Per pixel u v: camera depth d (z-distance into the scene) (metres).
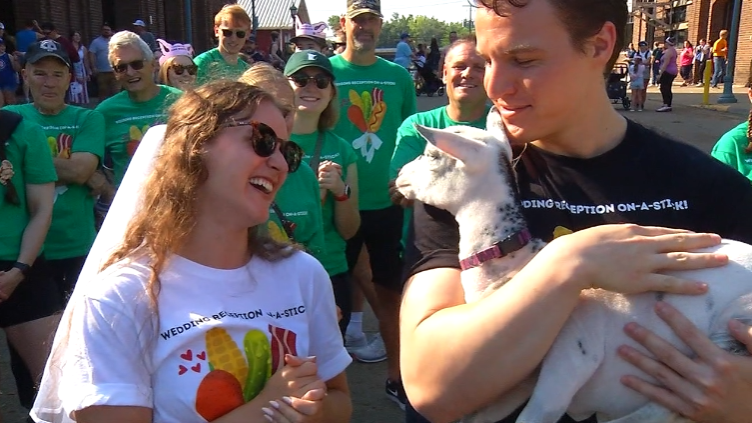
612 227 1.50
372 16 4.39
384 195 4.21
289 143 1.87
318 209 3.42
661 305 1.48
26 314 3.22
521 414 1.52
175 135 1.74
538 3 1.47
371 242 4.17
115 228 1.86
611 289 1.43
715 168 1.68
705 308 1.48
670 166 1.67
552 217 1.70
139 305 1.66
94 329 1.63
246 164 1.69
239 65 5.62
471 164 1.64
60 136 3.99
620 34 1.58
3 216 3.17
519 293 1.43
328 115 3.82
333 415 1.96
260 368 1.76
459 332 1.47
